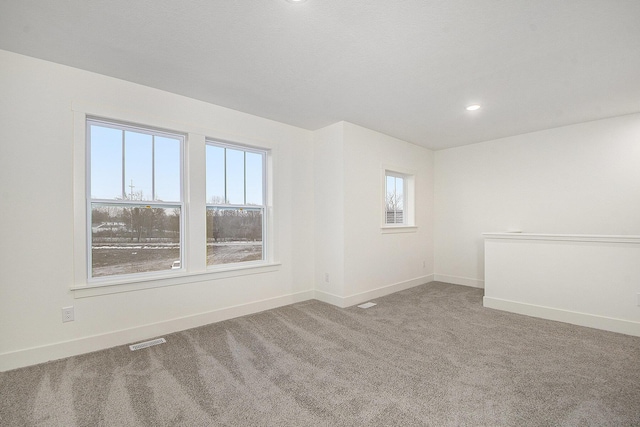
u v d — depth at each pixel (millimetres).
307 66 2479
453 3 1737
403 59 2365
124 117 2707
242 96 3080
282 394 1915
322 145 4113
